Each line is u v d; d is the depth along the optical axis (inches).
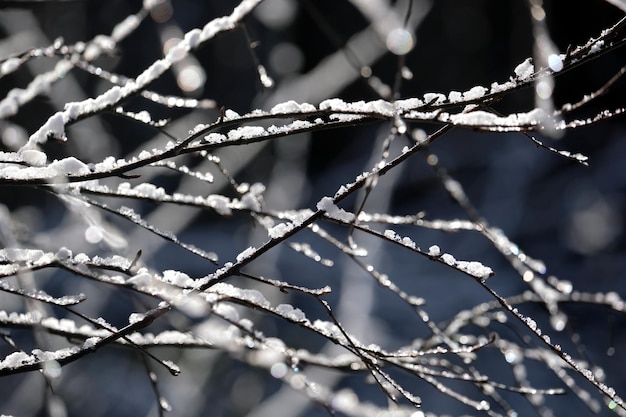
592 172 472.4
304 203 436.5
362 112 64.6
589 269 429.1
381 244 303.1
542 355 103.0
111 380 327.3
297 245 87.6
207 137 67.0
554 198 468.8
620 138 481.7
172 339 87.7
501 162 482.9
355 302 278.2
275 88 306.5
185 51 77.9
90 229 77.3
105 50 104.2
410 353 73.8
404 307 393.1
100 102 75.2
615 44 62.1
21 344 217.8
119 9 412.2
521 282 408.2
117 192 78.0
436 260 68.6
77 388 309.7
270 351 90.9
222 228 510.0
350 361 97.3
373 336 281.9
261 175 310.2
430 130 538.3
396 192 510.9
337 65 280.8
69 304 66.0
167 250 473.1
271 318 255.0
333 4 582.6
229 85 468.8
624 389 313.3
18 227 128.2
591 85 466.9
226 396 265.0
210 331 94.4
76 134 223.6
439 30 590.2
